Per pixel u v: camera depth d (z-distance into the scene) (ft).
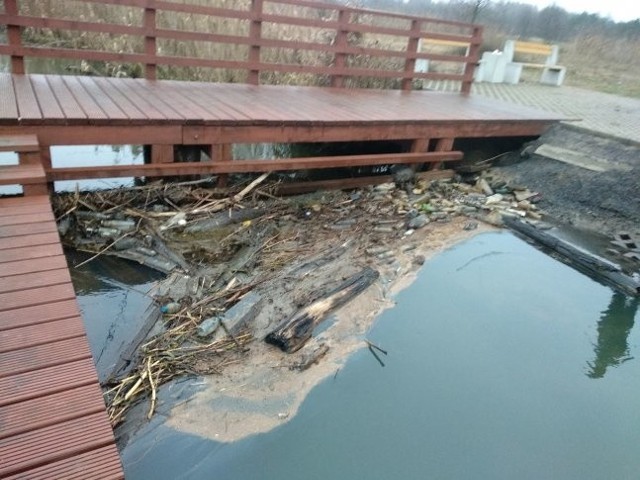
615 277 14.92
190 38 19.27
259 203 16.63
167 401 9.16
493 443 9.30
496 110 24.22
